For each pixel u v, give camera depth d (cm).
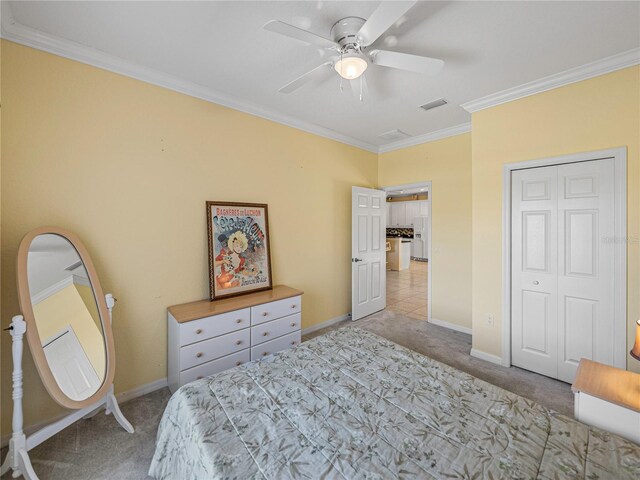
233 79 240
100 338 190
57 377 164
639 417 123
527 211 258
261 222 301
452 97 272
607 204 219
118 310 217
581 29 178
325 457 102
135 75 221
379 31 150
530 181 255
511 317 270
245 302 259
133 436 183
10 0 152
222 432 114
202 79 240
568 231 238
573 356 238
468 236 354
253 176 297
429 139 384
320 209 366
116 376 218
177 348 219
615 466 97
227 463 99
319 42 158
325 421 121
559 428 117
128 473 156
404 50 199
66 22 171
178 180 246
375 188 443
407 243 891
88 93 202
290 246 334
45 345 164
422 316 423
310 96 271
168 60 212
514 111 260
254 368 163
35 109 182
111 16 166
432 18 168
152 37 186
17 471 150
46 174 187
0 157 171
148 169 229
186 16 167
